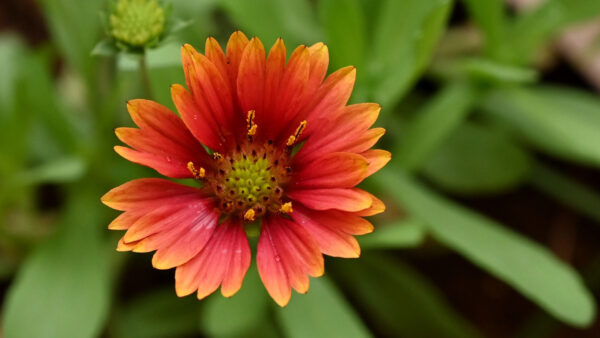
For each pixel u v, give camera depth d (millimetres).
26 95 374
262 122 319
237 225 317
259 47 305
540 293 346
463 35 435
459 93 380
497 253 355
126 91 385
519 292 415
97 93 389
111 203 300
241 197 320
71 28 378
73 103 422
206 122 308
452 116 377
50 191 416
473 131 407
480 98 392
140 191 304
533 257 355
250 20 370
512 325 412
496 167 404
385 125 412
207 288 300
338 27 352
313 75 310
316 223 306
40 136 403
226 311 348
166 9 332
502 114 405
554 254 419
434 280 417
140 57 328
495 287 416
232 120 317
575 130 379
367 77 363
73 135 379
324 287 355
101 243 382
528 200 426
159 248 302
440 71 422
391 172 375
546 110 382
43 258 364
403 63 358
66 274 361
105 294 358
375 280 390
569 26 386
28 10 445
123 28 326
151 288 406
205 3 380
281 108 313
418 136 379
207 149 321
